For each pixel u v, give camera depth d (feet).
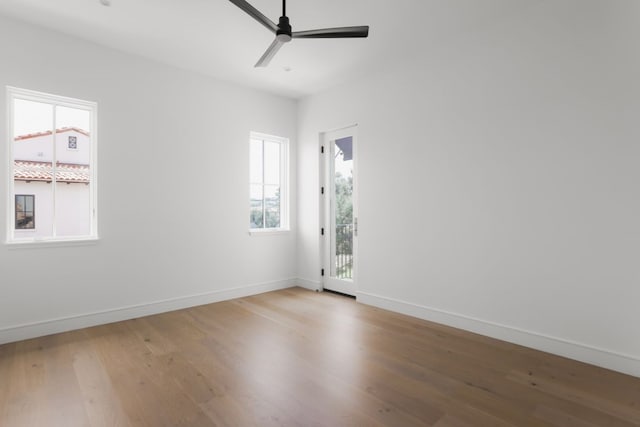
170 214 12.52
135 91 11.68
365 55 11.73
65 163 10.66
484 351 8.94
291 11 9.11
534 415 6.19
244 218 14.69
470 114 10.31
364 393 6.90
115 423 5.91
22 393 6.86
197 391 6.97
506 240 9.59
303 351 8.96
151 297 12.07
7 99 9.46
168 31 10.18
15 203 9.86
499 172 9.71
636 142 7.52
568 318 8.51
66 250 10.36
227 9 9.02
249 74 13.41
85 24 9.80
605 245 7.95
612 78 7.80
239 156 14.49
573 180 8.39
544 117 8.84
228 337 9.94
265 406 6.43
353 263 14.38
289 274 16.46
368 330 10.53
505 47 9.52
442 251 11.06
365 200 13.44
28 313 9.74
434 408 6.39
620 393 6.90
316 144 15.62
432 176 11.29
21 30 9.62
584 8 8.16
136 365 8.12
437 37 10.58
